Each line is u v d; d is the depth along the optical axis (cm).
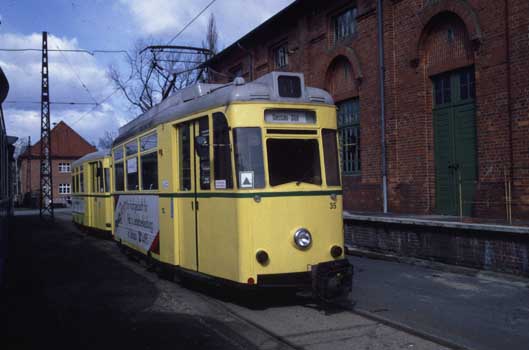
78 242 1920
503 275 938
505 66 1170
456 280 961
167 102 992
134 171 1173
